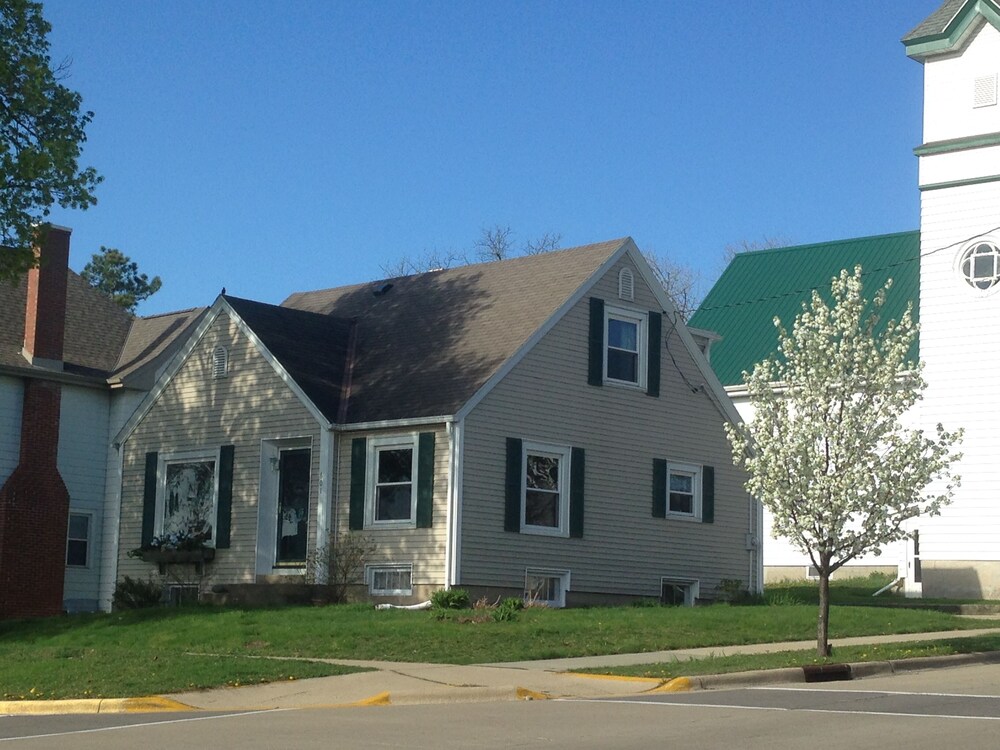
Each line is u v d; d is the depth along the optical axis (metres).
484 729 12.88
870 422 19.33
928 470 19.27
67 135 27.25
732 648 20.73
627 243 30.56
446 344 29.53
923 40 33.91
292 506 29.08
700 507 31.56
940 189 33.75
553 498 28.62
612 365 30.16
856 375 19.48
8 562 31.00
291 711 14.90
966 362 32.91
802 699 15.27
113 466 34.16
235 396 30.16
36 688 16.62
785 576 39.94
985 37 33.38
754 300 44.50
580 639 20.80
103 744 12.09
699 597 31.17
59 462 33.34
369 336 31.58
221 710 15.23
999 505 32.06
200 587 30.11
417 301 32.16
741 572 32.31
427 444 27.05
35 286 33.12
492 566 27.00
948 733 12.27
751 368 41.56
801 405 19.64
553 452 28.52
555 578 28.36
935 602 30.97
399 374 29.19
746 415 41.12
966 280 33.16
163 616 25.30
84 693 16.03
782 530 19.52
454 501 26.45
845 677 17.98
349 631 21.31
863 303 19.94
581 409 29.14
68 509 32.56
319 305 34.62
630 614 23.98
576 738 12.20
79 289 37.44
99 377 34.41
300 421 28.80
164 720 14.19
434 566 26.53
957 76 33.75
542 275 30.52
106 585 33.50
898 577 35.62
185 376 31.31
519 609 24.50
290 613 24.20
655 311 31.09
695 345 32.00
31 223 26.33
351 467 28.16
